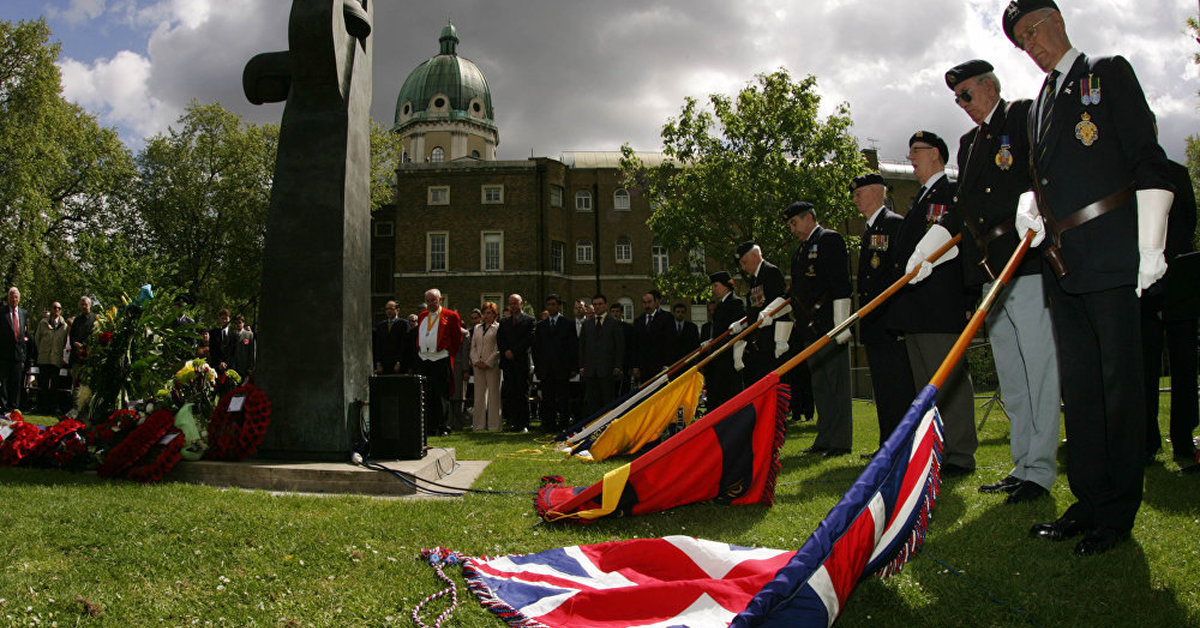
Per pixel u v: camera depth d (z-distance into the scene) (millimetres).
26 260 28922
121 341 6422
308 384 5637
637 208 40156
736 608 2455
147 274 6852
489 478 5605
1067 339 3252
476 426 11664
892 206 39500
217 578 2998
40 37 29203
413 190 38812
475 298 38094
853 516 2277
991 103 4141
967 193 4195
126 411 5555
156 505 4129
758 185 22859
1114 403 3021
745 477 4211
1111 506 3047
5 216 28531
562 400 10906
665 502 4102
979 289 4586
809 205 6887
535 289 38125
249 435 5434
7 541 3359
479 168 38812
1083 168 3082
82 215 37375
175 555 3248
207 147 38469
